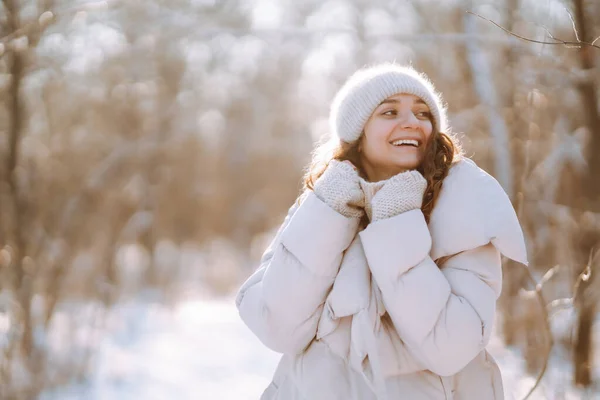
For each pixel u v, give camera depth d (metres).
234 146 17.61
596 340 4.26
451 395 1.76
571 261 3.94
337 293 1.75
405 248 1.69
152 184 9.89
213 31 5.11
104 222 7.27
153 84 9.49
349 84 1.95
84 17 5.17
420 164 1.88
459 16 4.84
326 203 1.80
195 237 17.06
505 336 4.26
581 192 4.40
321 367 1.77
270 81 15.55
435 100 1.87
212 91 13.74
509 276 3.97
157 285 10.18
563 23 3.71
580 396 3.55
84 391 5.27
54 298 5.16
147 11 6.90
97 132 8.39
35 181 5.31
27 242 4.90
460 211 1.75
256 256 15.46
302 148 18.25
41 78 5.28
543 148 4.66
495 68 4.59
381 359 1.75
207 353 6.89
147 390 5.47
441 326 1.65
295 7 8.87
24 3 4.25
